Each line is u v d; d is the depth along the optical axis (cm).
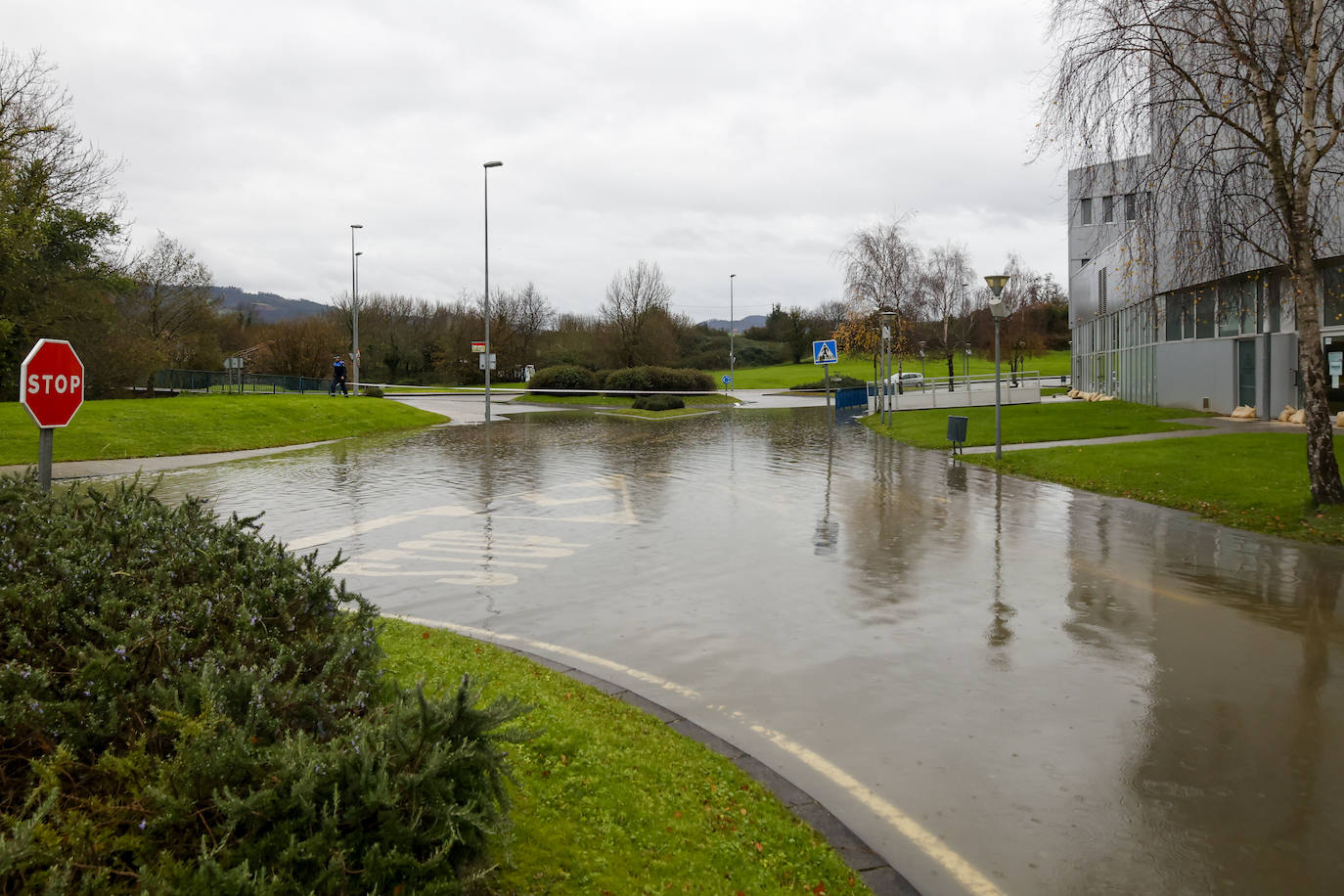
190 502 518
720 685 696
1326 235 1984
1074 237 5522
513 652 726
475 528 1352
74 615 351
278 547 478
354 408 3625
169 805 271
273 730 312
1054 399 4784
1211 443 2108
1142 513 1452
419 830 301
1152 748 574
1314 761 553
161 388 4628
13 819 269
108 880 261
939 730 607
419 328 7925
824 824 476
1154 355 3644
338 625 420
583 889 365
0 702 291
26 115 3066
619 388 5825
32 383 522
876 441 2867
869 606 915
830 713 638
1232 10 1303
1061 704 650
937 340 6284
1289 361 2658
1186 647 779
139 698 315
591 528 1353
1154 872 436
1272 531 1268
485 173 3828
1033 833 473
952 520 1408
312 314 7675
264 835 281
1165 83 1402
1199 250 1480
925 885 427
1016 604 922
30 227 2981
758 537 1284
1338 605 905
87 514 465
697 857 414
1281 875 430
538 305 7800
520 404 5278
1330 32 1338
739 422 3912
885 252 5056
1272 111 1324
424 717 319
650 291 6912
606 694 639
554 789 458
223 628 373
